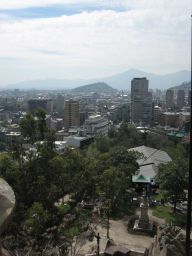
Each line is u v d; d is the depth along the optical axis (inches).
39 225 1860.2
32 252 1790.1
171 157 5472.4
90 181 2501.2
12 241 1724.9
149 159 4869.6
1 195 441.7
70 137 7534.5
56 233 2199.8
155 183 4057.6
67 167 2351.1
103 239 2635.3
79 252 2319.1
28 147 2336.4
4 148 5428.2
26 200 2130.9
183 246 1370.6
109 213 3083.2
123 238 2716.5
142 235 2797.7
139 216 3127.5
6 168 2096.5
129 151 4397.1
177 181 3280.0
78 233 2465.6
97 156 4431.6
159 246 1422.2
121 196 3393.2
